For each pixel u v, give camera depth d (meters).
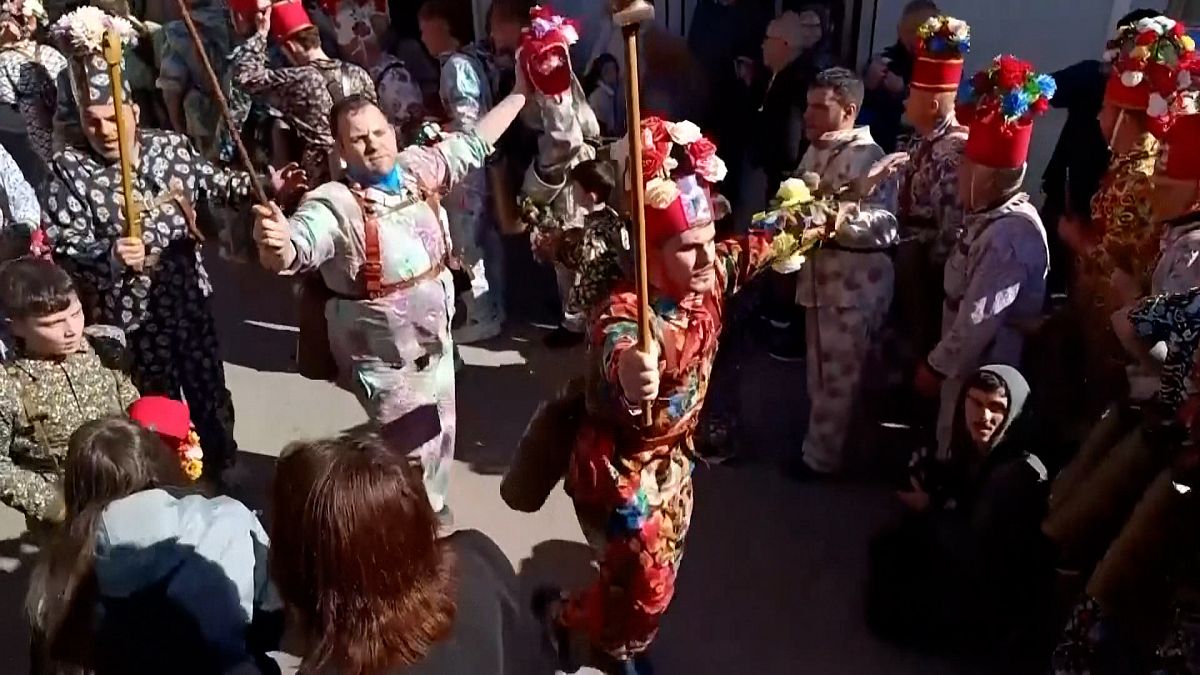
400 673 1.83
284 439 4.75
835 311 4.01
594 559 3.66
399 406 3.59
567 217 4.10
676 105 5.54
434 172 3.60
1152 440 2.83
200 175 3.79
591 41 6.15
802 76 5.12
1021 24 5.32
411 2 6.59
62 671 2.26
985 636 3.47
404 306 3.46
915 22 4.84
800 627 3.70
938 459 3.63
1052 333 3.70
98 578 2.24
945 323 3.80
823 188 3.68
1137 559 2.69
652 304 2.72
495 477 4.46
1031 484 3.28
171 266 3.72
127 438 2.43
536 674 2.12
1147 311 2.80
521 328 5.64
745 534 4.14
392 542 1.83
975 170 3.55
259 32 4.84
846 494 4.34
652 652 3.59
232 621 2.27
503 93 5.15
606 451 2.82
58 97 3.58
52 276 3.21
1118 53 3.75
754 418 4.86
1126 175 3.56
